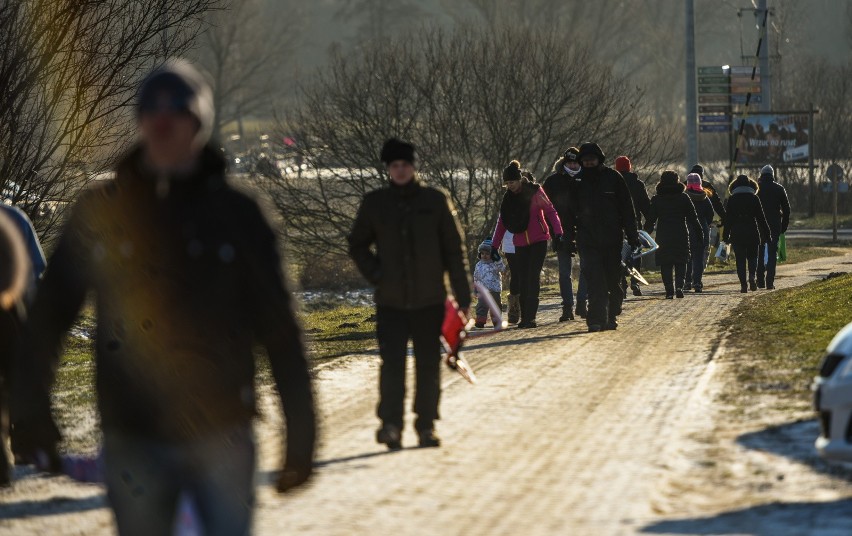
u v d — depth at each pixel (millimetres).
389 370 25641
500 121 101750
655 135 110438
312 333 51844
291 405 11734
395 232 25641
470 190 102438
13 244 21000
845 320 43531
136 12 48406
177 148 11422
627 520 19156
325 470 23375
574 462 23609
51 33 45844
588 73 106125
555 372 36062
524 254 50625
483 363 38625
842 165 193625
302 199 101250
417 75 103125
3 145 46094
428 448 25531
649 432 26312
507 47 105562
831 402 20359
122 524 11789
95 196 11688
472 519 19422
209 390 11602
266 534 18703
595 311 47125
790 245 136250
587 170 47188
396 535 18516
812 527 18297
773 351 37562
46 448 12102
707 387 31828
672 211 64750
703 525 18719
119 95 48719
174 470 11727
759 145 152875
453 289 26297
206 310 11578
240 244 11617
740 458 23266
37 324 11742
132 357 11602
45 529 19391
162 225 11523
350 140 101562
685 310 55719
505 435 26656
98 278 11656
